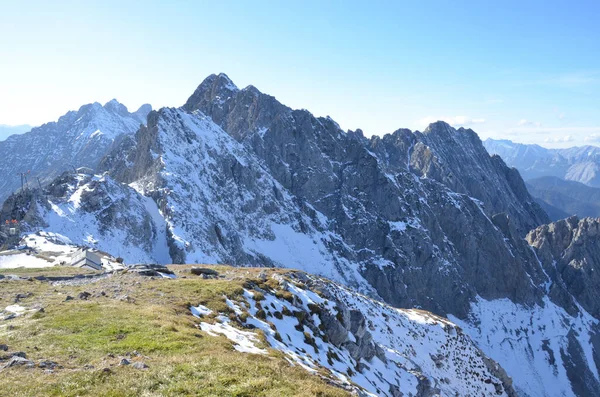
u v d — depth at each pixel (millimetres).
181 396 17656
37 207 129125
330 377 28078
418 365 81750
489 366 108188
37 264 72125
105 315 28938
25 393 16703
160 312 30547
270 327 36562
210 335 27453
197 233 166125
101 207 143250
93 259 70125
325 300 53625
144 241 148250
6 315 30188
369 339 60812
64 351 21984
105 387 17766
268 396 18562
